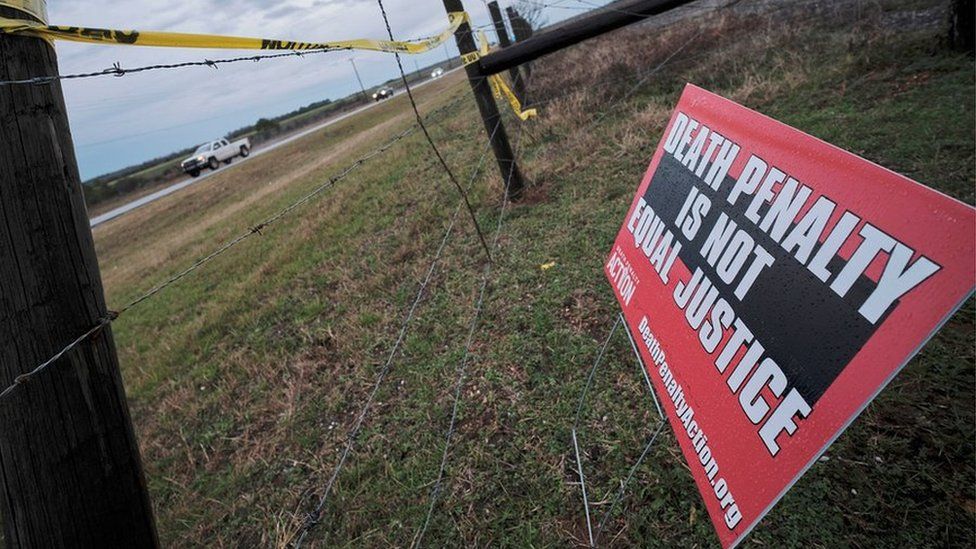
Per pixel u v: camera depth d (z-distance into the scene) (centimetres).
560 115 781
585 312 332
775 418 97
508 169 541
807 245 97
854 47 614
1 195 105
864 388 78
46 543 111
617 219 438
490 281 416
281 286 623
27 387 107
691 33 934
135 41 132
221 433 370
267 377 419
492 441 262
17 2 107
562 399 270
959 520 164
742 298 114
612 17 450
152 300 902
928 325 69
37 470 109
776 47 743
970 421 192
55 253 111
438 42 409
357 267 571
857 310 82
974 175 332
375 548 231
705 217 136
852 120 461
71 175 116
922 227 73
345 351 407
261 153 3425
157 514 313
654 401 241
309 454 309
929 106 435
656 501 201
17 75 106
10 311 107
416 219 623
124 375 584
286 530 259
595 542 194
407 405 316
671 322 146
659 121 614
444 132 1130
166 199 2783
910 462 185
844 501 179
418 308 425
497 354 326
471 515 227
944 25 576
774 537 176
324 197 1042
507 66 488
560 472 230
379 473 272
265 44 185
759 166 116
